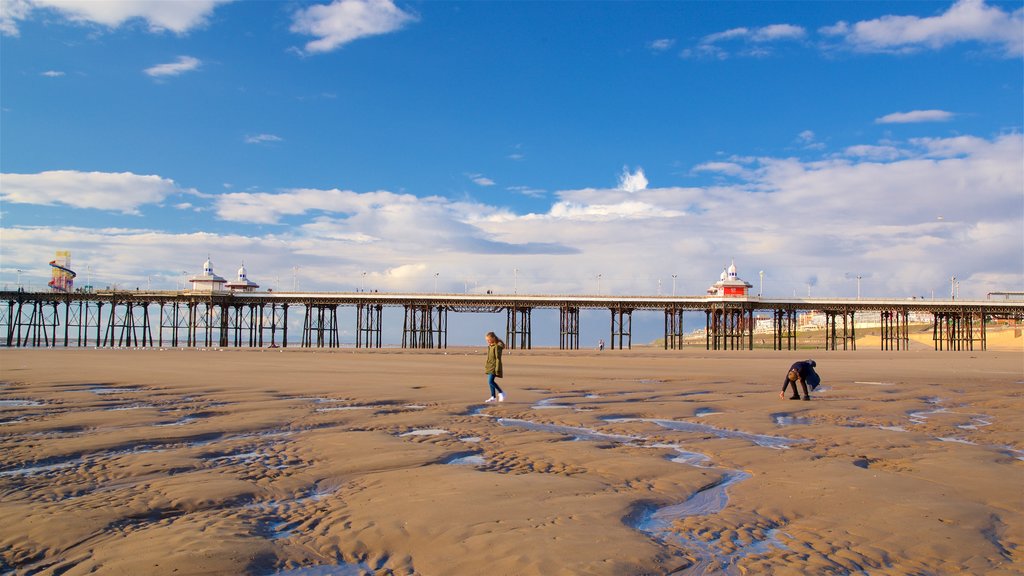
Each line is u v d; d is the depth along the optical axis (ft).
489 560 17.26
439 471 27.96
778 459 31.60
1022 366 131.85
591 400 59.26
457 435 38.32
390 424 42.50
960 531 20.21
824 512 22.21
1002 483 26.50
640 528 20.33
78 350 213.05
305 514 21.70
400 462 29.99
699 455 32.89
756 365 130.62
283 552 18.06
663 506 23.00
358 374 91.15
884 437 38.81
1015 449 35.45
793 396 61.62
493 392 58.03
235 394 61.31
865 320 641.40
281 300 306.76
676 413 50.14
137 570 16.49
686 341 581.12
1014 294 323.37
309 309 304.30
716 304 293.43
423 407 52.39
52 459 30.27
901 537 19.65
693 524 20.75
